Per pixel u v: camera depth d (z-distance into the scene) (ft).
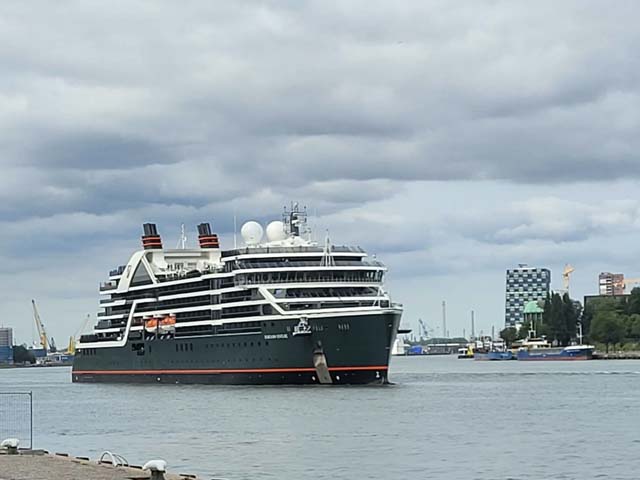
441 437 383.65
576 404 527.40
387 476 300.61
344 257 625.41
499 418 449.06
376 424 424.87
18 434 424.46
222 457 337.11
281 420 440.45
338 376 593.42
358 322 586.04
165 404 543.80
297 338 596.70
